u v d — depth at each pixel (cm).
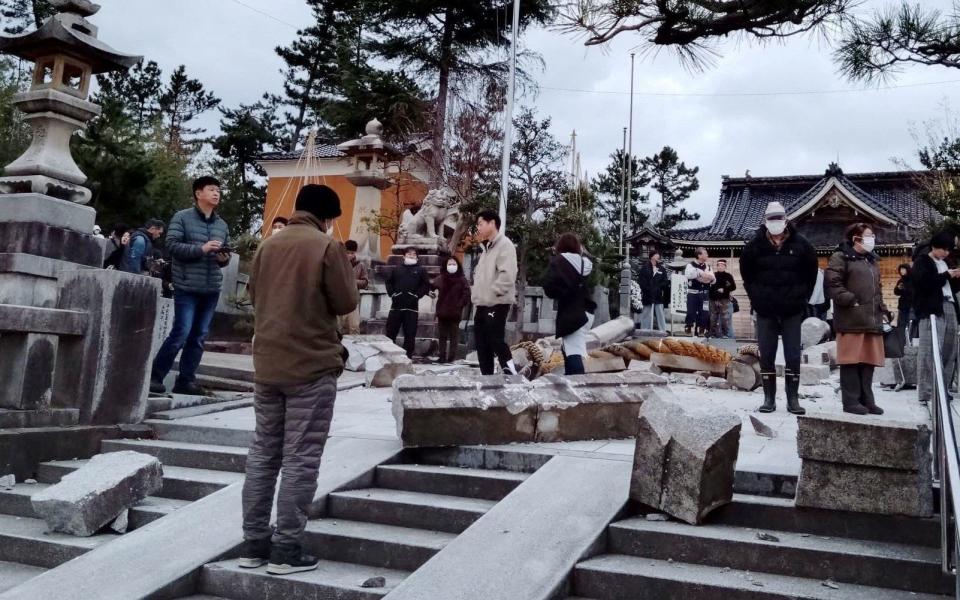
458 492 482
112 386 602
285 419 396
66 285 612
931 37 604
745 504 414
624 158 5525
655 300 1769
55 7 744
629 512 429
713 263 3206
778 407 801
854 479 392
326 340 397
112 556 394
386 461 517
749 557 375
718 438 406
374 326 1580
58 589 361
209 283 701
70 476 471
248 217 3825
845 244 725
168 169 2577
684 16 533
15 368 573
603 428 587
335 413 712
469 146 2103
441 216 1781
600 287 2038
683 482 409
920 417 728
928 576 347
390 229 2058
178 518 439
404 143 2617
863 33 615
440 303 1247
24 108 725
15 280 661
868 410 717
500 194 1906
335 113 2720
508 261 752
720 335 1662
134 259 923
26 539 439
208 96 4503
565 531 392
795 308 732
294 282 393
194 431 602
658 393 449
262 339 393
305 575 382
